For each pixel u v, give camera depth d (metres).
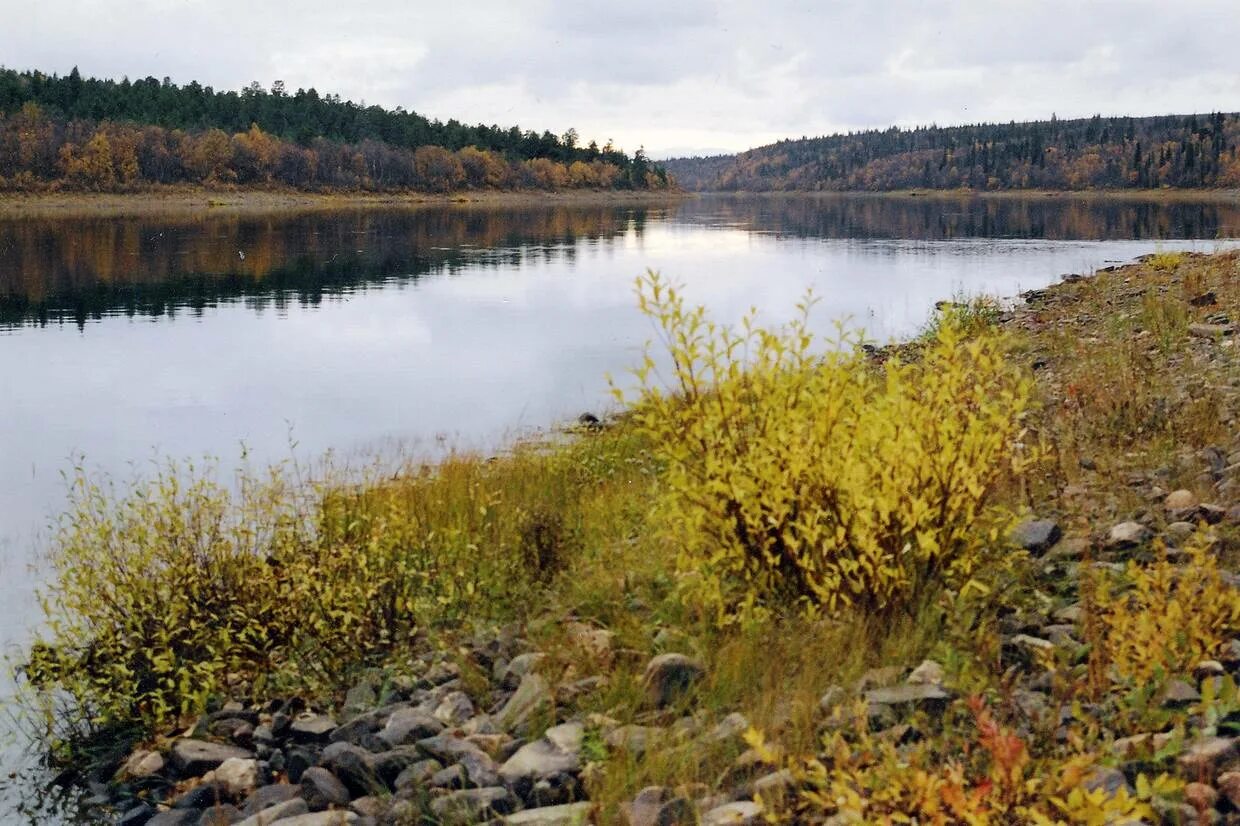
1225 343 12.89
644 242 70.06
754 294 36.59
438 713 5.96
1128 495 7.11
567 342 26.77
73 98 189.75
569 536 8.37
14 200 133.38
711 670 5.45
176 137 168.50
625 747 4.72
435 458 14.45
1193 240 59.62
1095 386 10.28
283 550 7.61
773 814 3.77
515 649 6.67
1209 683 4.11
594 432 15.25
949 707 4.47
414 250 61.31
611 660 5.97
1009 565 5.76
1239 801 3.56
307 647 7.08
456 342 26.86
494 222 102.88
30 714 6.94
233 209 138.38
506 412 18.14
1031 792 3.38
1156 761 3.78
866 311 30.88
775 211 146.38
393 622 7.18
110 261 51.25
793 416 5.91
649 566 7.33
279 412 18.44
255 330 29.06
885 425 5.73
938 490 5.58
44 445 15.91
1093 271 37.81
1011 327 19.86
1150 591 5.13
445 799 4.72
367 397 19.80
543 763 4.92
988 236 70.44
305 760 5.68
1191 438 8.41
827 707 4.73
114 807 5.80
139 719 6.73
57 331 28.75
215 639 6.96
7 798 5.96
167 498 7.59
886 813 3.57
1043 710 4.38
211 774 5.92
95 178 148.50
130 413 18.42
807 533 5.58
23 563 9.99
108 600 7.04
